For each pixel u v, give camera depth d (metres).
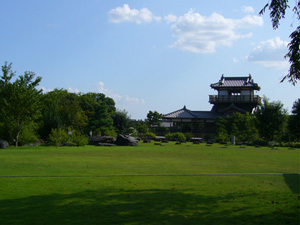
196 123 56.56
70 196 7.44
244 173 11.52
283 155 20.36
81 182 9.30
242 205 6.77
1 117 25.89
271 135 37.72
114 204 6.72
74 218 5.71
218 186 8.92
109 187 8.59
